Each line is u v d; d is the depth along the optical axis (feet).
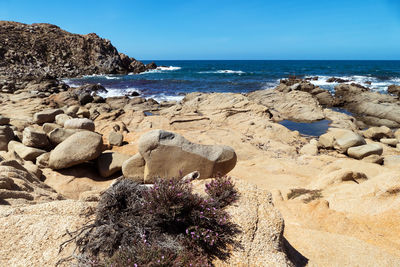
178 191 10.37
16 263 9.12
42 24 213.46
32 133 32.09
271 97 86.17
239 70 242.58
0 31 174.29
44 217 10.91
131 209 10.65
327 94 94.89
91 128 38.06
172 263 8.45
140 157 24.76
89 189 26.66
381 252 12.95
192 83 139.03
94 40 197.57
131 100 88.38
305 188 23.57
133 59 226.99
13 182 16.57
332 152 43.55
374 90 111.14
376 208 17.11
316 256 13.03
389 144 49.08
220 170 23.17
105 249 9.30
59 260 9.12
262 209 12.30
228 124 57.93
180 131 52.85
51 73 157.99
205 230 10.10
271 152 43.09
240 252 10.12
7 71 140.97
